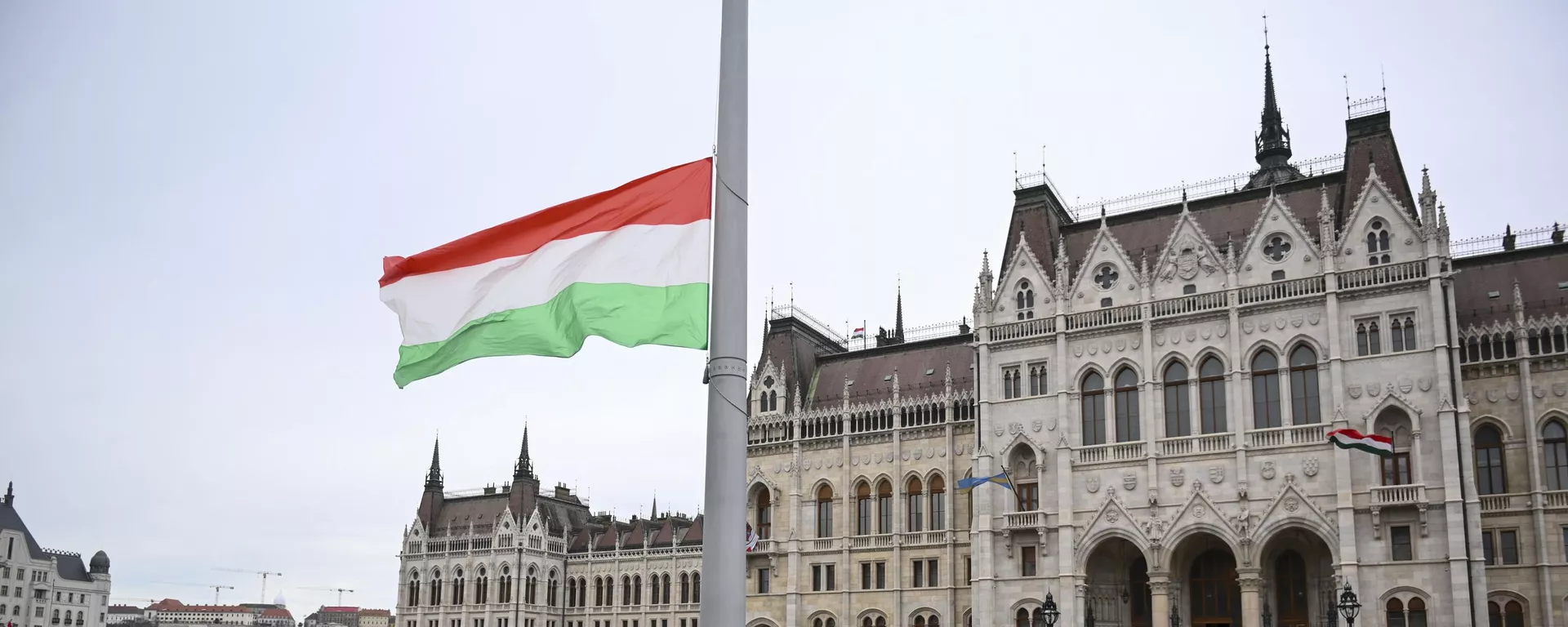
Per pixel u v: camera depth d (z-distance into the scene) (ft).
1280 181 352.69
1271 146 360.69
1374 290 234.79
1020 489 267.18
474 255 73.77
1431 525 221.05
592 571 484.74
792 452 326.03
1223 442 241.76
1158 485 246.06
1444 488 220.43
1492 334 241.96
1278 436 236.84
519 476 509.76
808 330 353.72
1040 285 274.36
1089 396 262.47
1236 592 246.06
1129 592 257.34
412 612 515.09
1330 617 219.20
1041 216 292.61
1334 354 234.58
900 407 311.68
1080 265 278.87
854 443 318.04
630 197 72.49
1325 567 236.22
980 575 262.88
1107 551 257.34
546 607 485.97
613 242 71.51
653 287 70.18
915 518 305.32
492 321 71.92
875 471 312.71
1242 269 251.80
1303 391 239.30
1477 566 216.54
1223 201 270.67
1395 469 228.63
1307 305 240.94
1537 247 253.65
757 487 331.16
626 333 69.36
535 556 486.38
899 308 421.18
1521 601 228.22
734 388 56.18
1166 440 247.70
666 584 460.55
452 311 72.64
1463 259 261.03
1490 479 238.27
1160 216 278.05
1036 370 269.64
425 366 72.28
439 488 537.65
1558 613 224.33
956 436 301.02
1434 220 232.94
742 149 59.26
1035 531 260.83
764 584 326.24
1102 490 253.24
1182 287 257.14
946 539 295.48
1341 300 237.86
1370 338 234.79
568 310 70.74
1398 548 223.92
